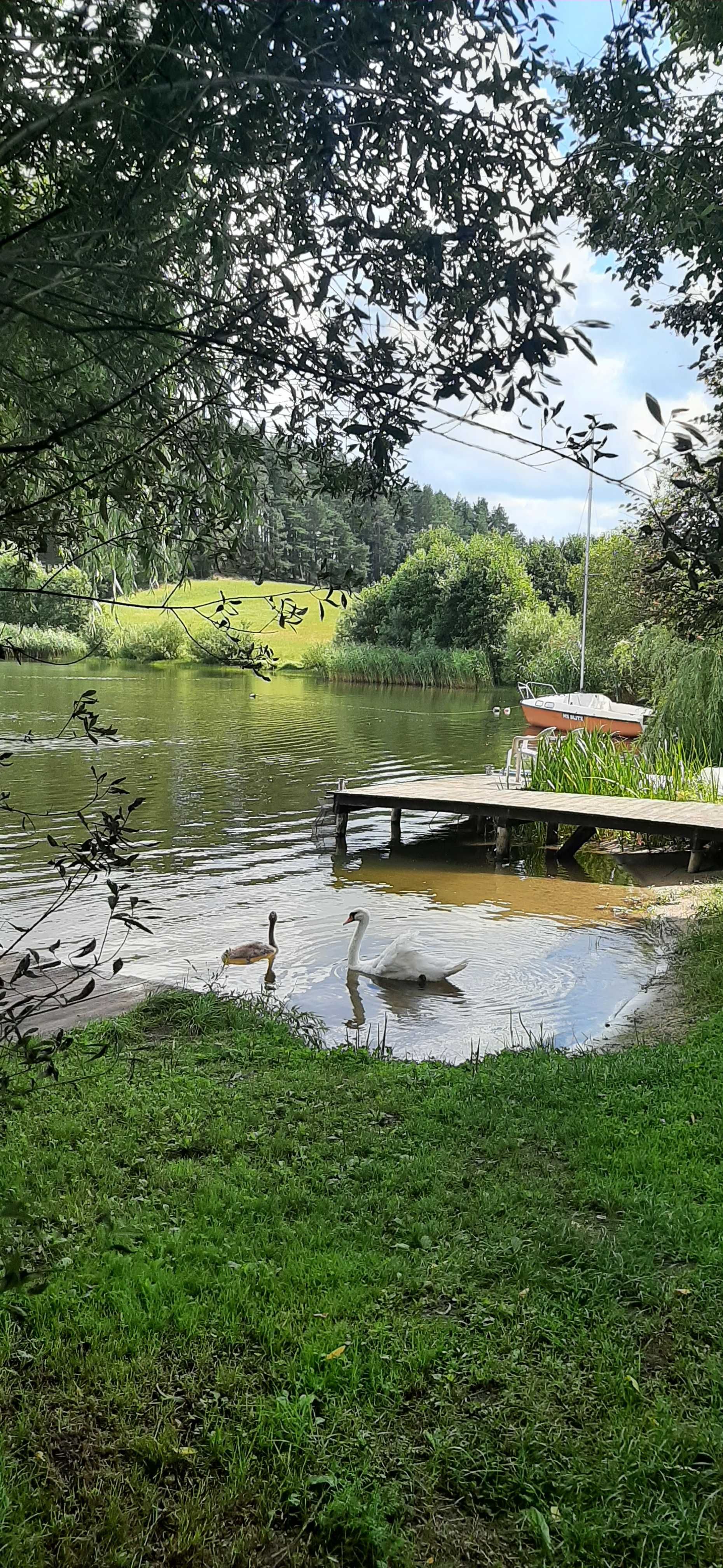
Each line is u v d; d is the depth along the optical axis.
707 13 2.76
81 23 2.00
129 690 44.34
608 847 16.59
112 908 2.49
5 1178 4.90
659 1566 2.78
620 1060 6.91
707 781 17.59
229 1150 5.43
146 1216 4.61
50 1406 3.37
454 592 60.00
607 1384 3.47
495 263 2.26
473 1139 5.61
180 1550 2.83
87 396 2.69
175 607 2.86
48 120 2.02
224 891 12.95
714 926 10.79
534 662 45.91
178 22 2.04
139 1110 5.87
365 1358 3.63
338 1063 7.00
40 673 51.84
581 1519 2.93
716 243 3.27
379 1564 2.77
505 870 14.93
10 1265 2.25
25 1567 2.72
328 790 18.75
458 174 2.32
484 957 10.26
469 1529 2.93
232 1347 3.70
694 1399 3.42
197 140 2.23
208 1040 7.27
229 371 2.77
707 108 2.97
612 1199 4.76
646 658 22.11
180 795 19.92
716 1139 5.40
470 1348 3.68
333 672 57.84
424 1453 3.19
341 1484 3.04
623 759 19.02
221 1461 3.14
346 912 12.15
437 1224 4.57
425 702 45.25
